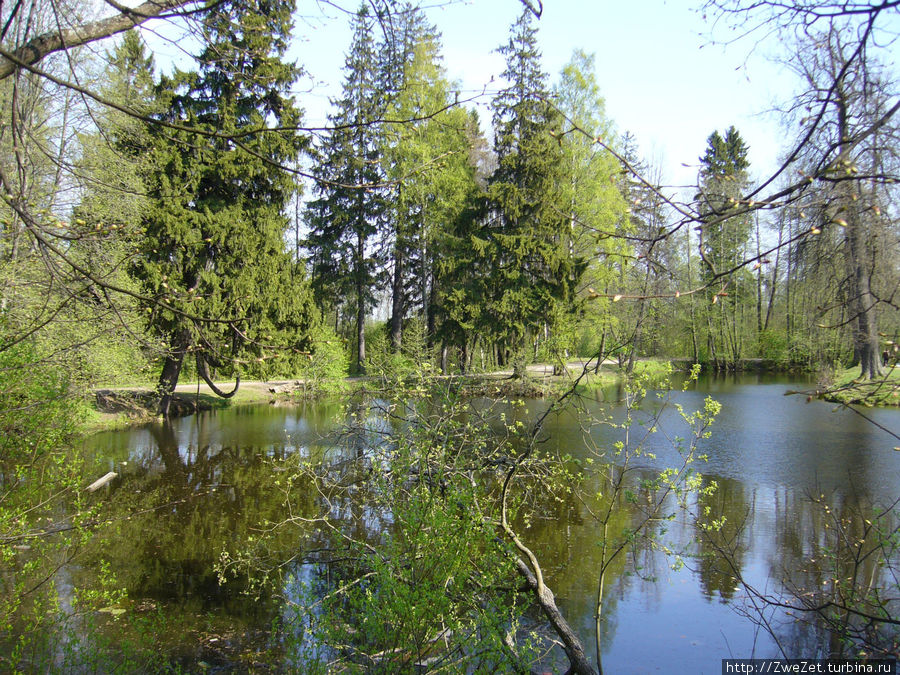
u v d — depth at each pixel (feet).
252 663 16.38
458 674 12.28
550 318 72.33
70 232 11.28
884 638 14.88
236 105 50.14
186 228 48.44
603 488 33.22
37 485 16.65
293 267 59.26
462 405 22.67
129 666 15.33
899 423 54.19
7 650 15.74
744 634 18.10
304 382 64.54
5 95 14.98
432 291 96.27
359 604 12.62
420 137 74.08
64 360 18.17
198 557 24.03
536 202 74.64
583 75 75.66
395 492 14.65
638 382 17.90
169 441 48.34
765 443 45.75
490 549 14.40
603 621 19.02
